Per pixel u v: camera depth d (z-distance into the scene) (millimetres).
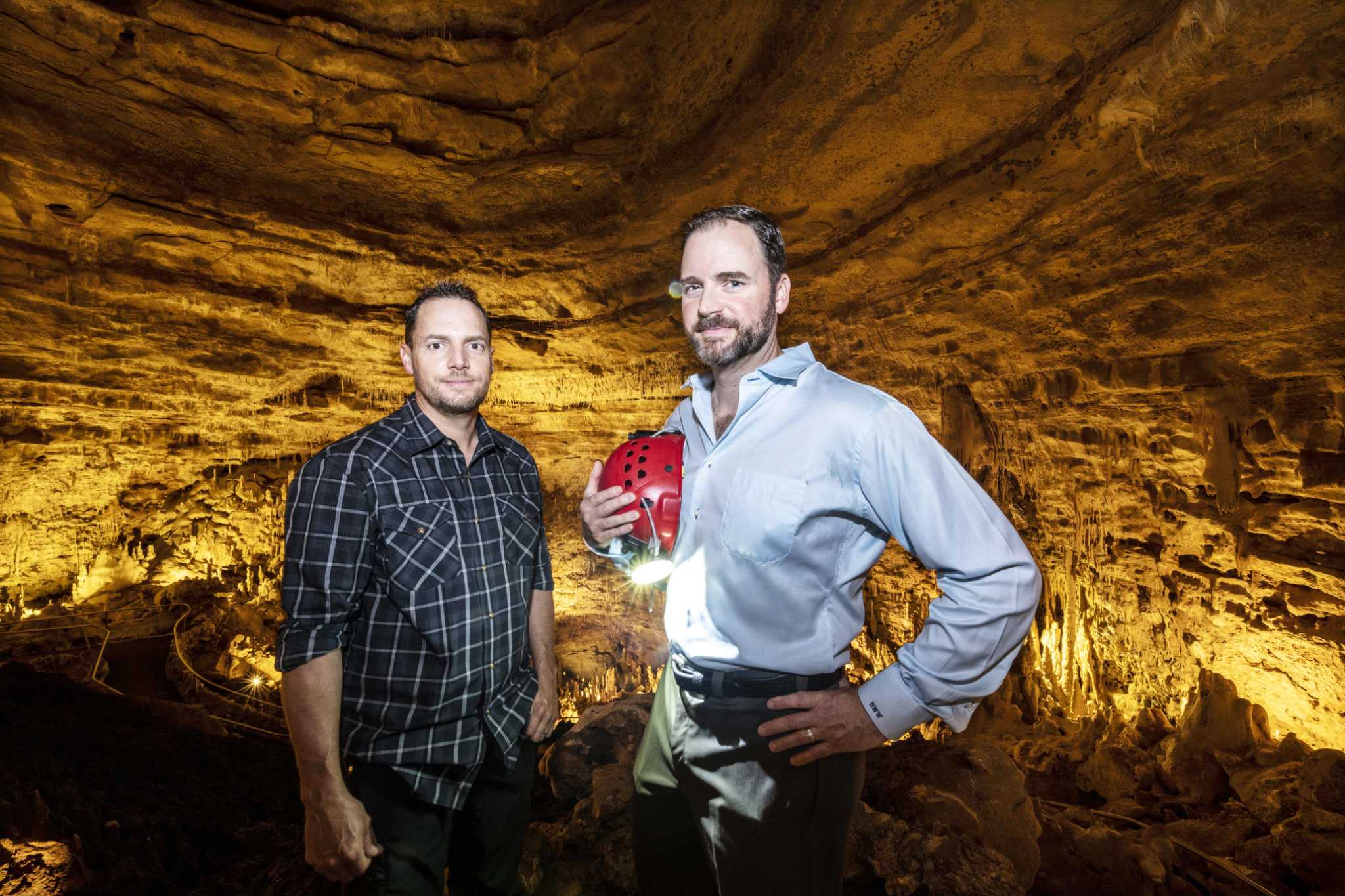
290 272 8469
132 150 6602
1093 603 7363
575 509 15305
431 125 6820
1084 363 6199
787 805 1424
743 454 1463
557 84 6410
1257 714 5121
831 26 4301
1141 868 2758
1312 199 3576
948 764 2959
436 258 8359
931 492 1321
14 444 11156
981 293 6074
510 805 1943
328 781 1540
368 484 1678
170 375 10359
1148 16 3365
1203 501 6059
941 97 4371
